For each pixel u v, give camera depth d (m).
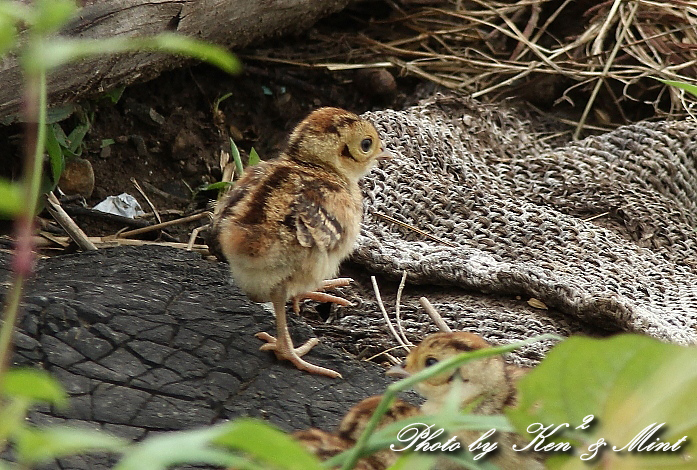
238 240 7.24
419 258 9.64
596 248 10.17
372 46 14.39
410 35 14.66
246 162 12.92
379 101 13.91
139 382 6.93
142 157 12.49
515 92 13.70
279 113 13.63
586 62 13.72
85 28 9.51
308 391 7.24
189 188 12.44
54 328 7.21
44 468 5.89
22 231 3.10
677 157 11.68
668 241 10.66
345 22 14.88
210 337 7.57
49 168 10.34
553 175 11.50
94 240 10.72
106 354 7.12
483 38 14.41
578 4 14.38
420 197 10.70
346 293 9.48
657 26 13.95
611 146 12.04
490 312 9.21
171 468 6.10
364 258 9.59
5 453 5.77
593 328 9.08
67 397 6.62
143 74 11.12
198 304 8.02
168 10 10.54
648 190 11.34
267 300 7.61
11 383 2.84
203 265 8.71
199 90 13.34
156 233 11.23
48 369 6.85
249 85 13.67
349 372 7.61
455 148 11.70
